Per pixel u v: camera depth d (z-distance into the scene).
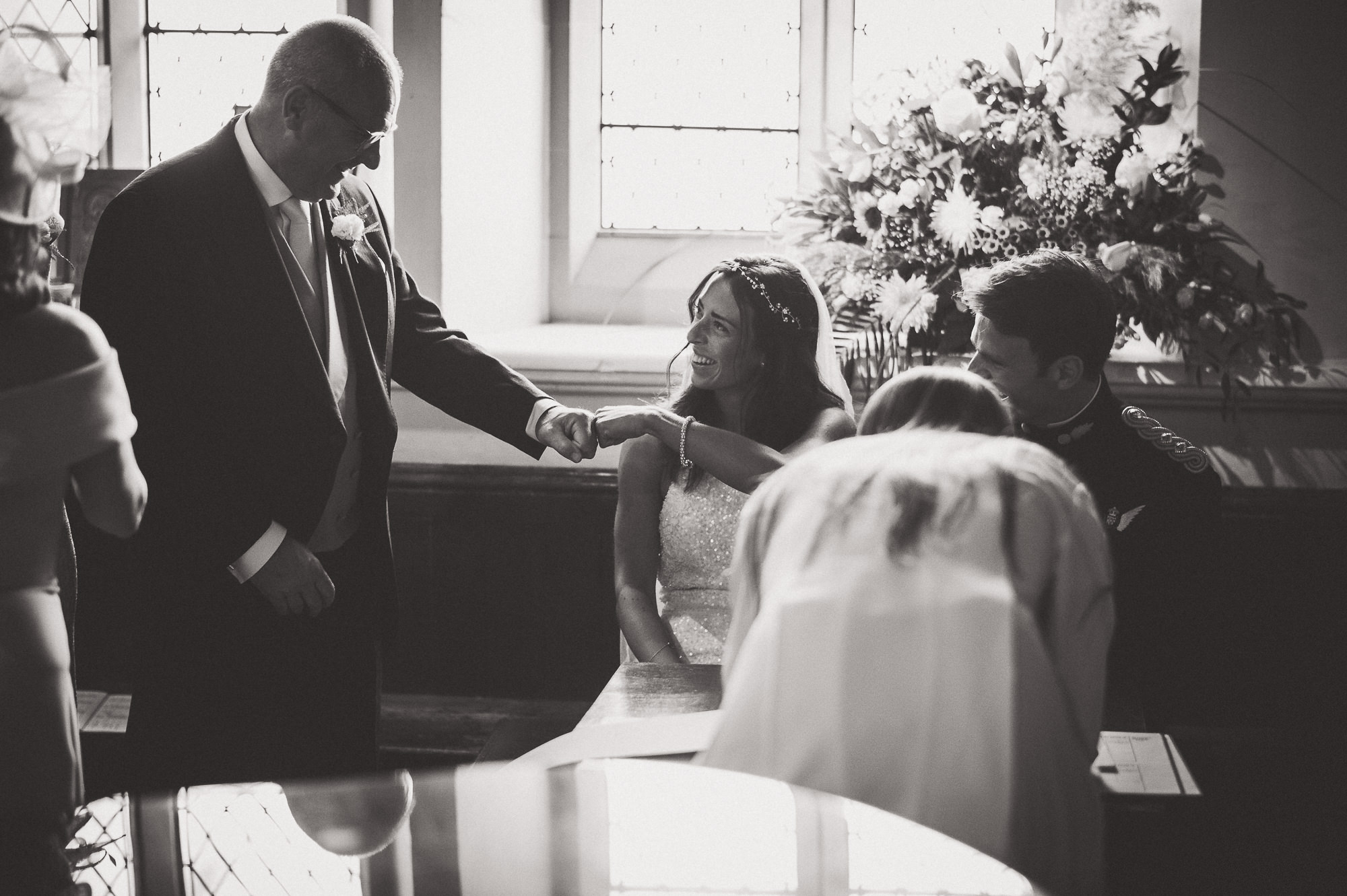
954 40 4.32
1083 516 1.72
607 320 4.50
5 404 1.90
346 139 2.65
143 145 4.27
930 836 1.61
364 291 2.89
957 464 1.74
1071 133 3.51
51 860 1.72
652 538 2.90
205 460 2.65
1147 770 1.96
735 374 2.91
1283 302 3.66
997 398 1.94
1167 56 3.57
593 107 4.49
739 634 1.82
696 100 4.45
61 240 3.80
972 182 3.51
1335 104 3.62
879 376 3.51
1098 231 3.47
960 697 1.62
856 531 1.72
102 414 2.01
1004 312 2.53
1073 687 1.68
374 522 2.89
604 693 2.30
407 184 3.94
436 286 3.96
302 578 2.68
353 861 1.69
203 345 2.63
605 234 4.53
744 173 4.46
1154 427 2.64
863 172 3.55
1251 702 3.70
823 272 3.60
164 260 2.62
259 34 4.22
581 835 1.70
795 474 1.82
